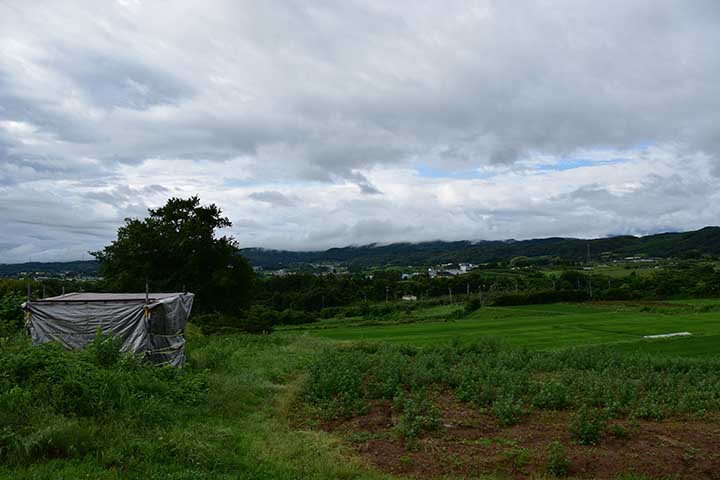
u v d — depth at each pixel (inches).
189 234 1813.5
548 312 2994.6
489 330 2005.4
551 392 550.0
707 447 400.8
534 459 375.6
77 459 330.0
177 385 550.9
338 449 402.0
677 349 1233.4
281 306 3814.0
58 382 435.5
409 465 370.3
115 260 1791.3
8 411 370.6
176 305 748.0
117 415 416.8
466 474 354.6
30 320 696.4
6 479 295.1
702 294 3654.0
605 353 925.8
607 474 352.2
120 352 594.9
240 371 745.6
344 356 860.6
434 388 637.9
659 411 500.4
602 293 3769.7
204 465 341.7
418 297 4180.6
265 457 374.6
